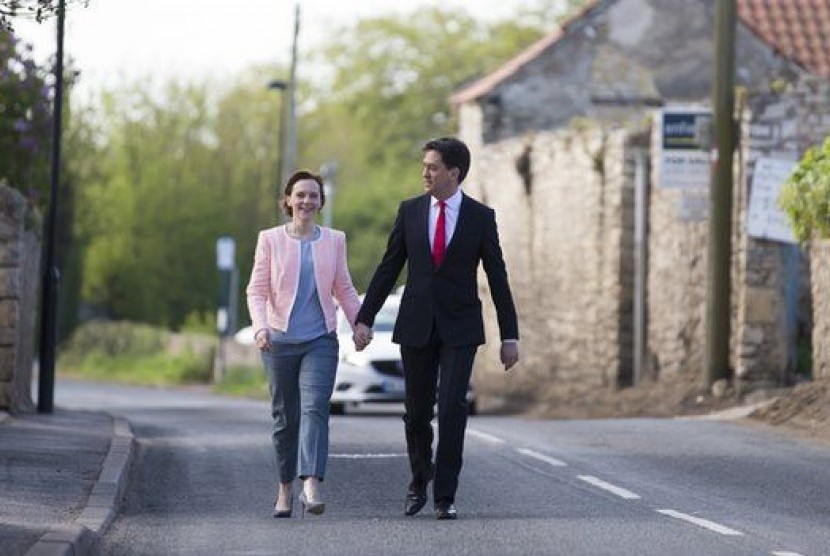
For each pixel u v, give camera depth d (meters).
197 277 100.12
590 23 55.91
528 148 47.50
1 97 34.03
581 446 25.50
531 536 16.27
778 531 16.77
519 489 20.16
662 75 55.72
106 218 99.56
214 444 26.19
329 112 115.38
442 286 17.50
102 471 20.55
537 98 56.16
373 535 16.41
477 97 56.28
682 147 36.78
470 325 17.48
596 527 16.89
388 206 109.06
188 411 38.06
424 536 16.31
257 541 16.08
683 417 33.81
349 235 108.75
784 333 37.22
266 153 103.44
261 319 17.48
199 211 99.94
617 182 41.38
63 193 84.06
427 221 17.58
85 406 47.03
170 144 102.00
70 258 88.81
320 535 16.44
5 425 27.17
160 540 16.19
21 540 14.73
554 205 45.66
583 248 43.53
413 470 17.94
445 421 17.48
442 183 17.50
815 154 30.95
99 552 15.45
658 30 55.78
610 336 41.84
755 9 53.97
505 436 27.09
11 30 17.78
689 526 17.02
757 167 36.97
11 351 29.86
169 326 99.69
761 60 53.59
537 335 46.97
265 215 102.75
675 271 39.50
